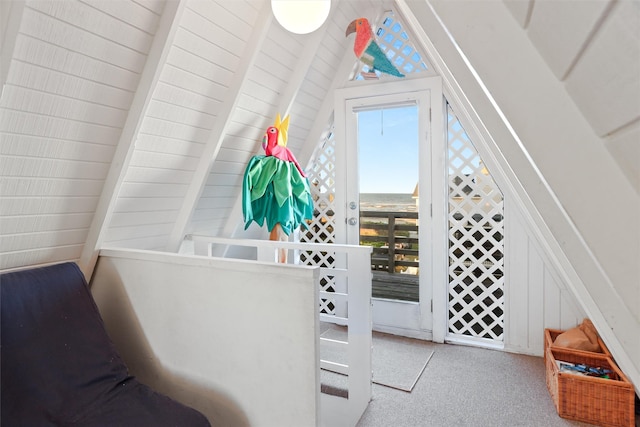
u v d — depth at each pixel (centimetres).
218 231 279
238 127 237
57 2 124
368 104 304
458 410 195
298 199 252
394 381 225
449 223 290
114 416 128
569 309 249
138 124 167
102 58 146
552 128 34
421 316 293
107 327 180
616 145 29
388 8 292
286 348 139
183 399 160
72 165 158
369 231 313
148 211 212
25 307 137
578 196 34
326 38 276
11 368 126
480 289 292
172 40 158
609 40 23
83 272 183
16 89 128
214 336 153
